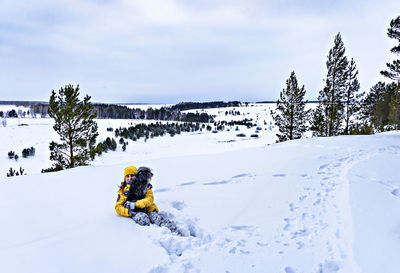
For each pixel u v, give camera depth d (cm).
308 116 2541
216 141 5372
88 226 336
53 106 1586
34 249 271
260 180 636
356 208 414
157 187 585
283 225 390
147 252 284
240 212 443
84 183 587
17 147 3491
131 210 379
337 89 2536
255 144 4759
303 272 270
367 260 275
